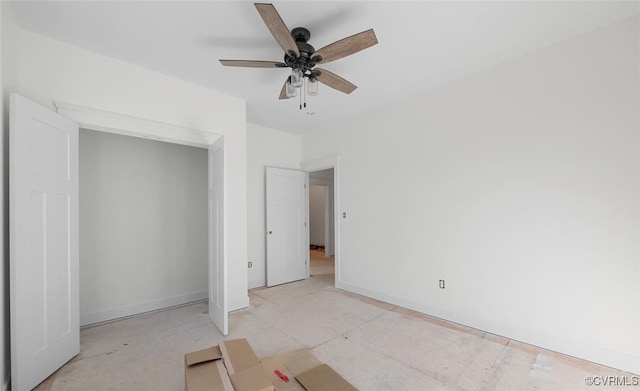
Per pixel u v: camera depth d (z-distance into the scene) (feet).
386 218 12.25
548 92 8.00
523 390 6.16
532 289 8.23
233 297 11.14
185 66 9.03
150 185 11.76
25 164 6.07
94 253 10.34
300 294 13.34
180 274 12.41
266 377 5.20
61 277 7.09
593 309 7.25
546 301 7.98
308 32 7.06
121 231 10.97
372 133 12.93
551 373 6.78
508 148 8.75
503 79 8.86
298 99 11.57
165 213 12.11
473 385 6.34
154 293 11.64
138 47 7.97
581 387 6.24
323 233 28.14
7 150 6.15
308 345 8.22
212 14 6.55
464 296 9.68
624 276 6.85
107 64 8.45
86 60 8.09
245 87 10.55
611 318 7.00
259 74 9.53
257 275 14.76
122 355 7.71
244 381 5.06
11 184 5.80
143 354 7.77
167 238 12.11
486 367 7.05
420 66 9.05
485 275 9.20
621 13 6.63
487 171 9.20
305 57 6.81
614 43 7.00
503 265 8.81
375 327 9.47
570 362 7.25
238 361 5.74
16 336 5.80
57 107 7.59
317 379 5.76
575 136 7.56
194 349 8.05
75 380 6.55
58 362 6.93
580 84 7.48
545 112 8.05
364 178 13.25
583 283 7.40
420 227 11.01
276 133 15.97
